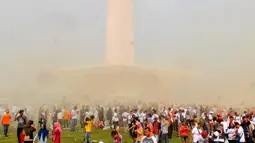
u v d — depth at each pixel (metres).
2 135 33.66
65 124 41.53
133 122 25.44
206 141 24.12
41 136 24.72
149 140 16.75
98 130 39.19
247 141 25.06
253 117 30.31
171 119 31.52
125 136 34.31
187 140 28.47
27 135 21.95
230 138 23.98
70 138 32.03
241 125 25.50
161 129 28.36
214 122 26.75
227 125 24.55
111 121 41.62
